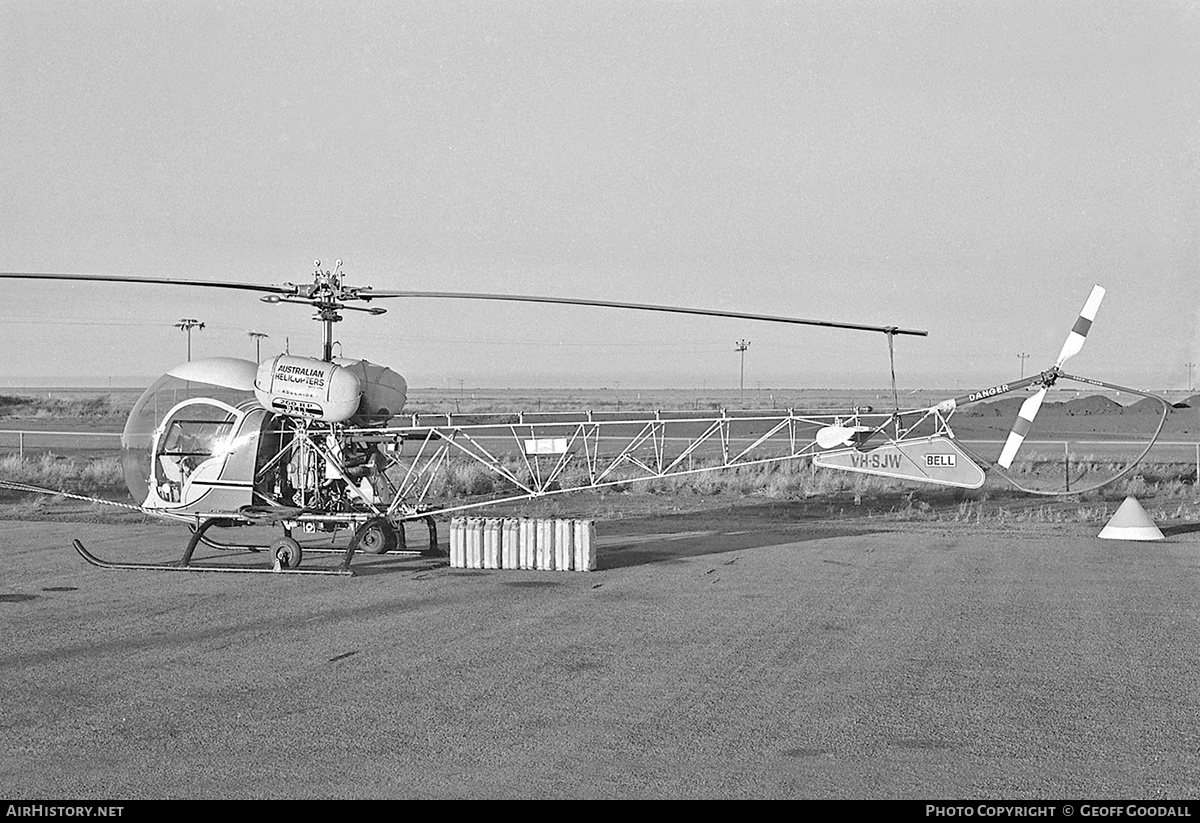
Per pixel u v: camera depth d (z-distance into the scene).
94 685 10.42
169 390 19.02
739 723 9.14
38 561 19.20
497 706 9.67
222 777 7.75
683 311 14.56
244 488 18.22
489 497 30.92
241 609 14.59
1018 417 18.14
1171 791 7.51
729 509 29.14
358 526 18.48
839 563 19.12
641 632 13.06
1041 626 13.45
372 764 8.05
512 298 15.12
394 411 19.61
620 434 55.38
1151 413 98.31
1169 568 18.48
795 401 145.88
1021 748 8.48
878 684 10.49
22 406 108.06
